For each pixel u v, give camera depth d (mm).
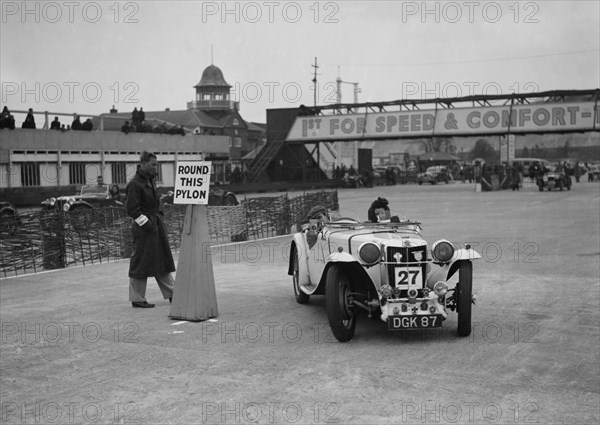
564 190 44344
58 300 9523
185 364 6293
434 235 17141
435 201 33188
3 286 10719
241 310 8734
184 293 8203
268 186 48188
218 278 11344
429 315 6852
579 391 5426
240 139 92812
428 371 5973
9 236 11984
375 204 9094
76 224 13234
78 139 32531
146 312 8672
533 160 70125
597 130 42594
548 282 10422
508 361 6254
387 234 7750
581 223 20156
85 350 6832
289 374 5941
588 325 7625
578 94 43062
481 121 45625
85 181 32969
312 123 51156
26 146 30281
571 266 11977
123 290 10305
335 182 55500
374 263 6984
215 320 8148
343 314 7031
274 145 52875
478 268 11844
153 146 36562
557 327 7551
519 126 44531
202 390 5555
